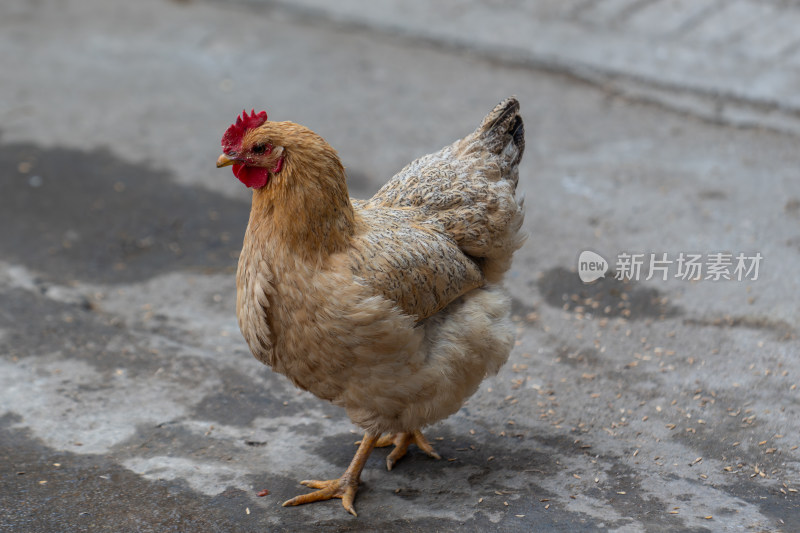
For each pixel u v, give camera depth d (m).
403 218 4.44
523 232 4.95
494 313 4.53
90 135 8.98
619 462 4.76
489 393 5.46
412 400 4.29
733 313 6.09
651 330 6.02
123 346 6.02
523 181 7.95
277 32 11.09
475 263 4.68
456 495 4.55
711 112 8.82
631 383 5.48
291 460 4.89
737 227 7.06
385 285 4.04
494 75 9.86
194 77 10.11
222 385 5.61
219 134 8.98
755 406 5.17
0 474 4.71
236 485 4.66
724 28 10.02
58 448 4.97
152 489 4.62
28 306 6.45
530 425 5.14
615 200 7.59
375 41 10.77
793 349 5.68
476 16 10.80
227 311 6.49
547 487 4.57
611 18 10.48
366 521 4.36
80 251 7.24
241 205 7.95
